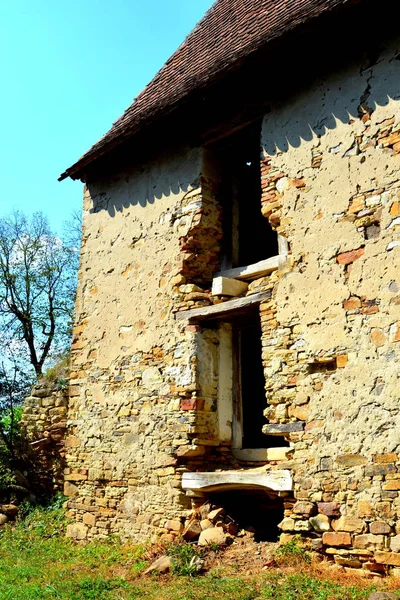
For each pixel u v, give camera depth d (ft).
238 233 26.76
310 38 20.95
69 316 77.97
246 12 29.04
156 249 26.99
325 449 18.97
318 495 18.84
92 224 31.04
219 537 21.13
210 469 23.95
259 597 16.06
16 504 33.12
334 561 18.19
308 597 15.49
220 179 26.55
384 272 18.66
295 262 21.16
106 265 29.53
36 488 34.91
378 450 17.76
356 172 20.02
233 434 24.58
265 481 20.33
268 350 21.26
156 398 25.30
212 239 26.08
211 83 23.04
